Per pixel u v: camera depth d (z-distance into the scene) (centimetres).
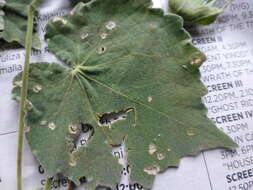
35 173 8
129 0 8
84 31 8
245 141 8
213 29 9
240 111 8
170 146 8
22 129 7
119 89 8
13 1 8
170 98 8
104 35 8
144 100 8
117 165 8
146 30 8
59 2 9
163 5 9
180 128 8
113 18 8
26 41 8
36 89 8
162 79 8
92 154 8
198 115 8
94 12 8
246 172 8
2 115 8
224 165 8
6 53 8
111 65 8
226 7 9
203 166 8
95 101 8
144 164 8
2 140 8
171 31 8
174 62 8
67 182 8
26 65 8
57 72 8
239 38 9
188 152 8
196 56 8
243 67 9
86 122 8
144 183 8
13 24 8
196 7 8
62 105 8
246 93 9
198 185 8
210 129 8
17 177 7
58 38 8
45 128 8
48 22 8
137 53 8
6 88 8
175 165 8
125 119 8
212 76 9
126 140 8
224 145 8
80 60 8
